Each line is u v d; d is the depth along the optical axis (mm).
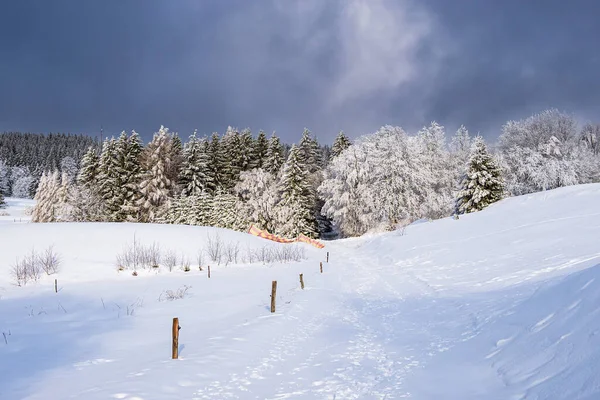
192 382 6605
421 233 29625
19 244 24531
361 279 19000
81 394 5922
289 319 11391
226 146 60719
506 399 5047
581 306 6117
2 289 18703
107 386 6266
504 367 6086
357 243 41406
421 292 14383
